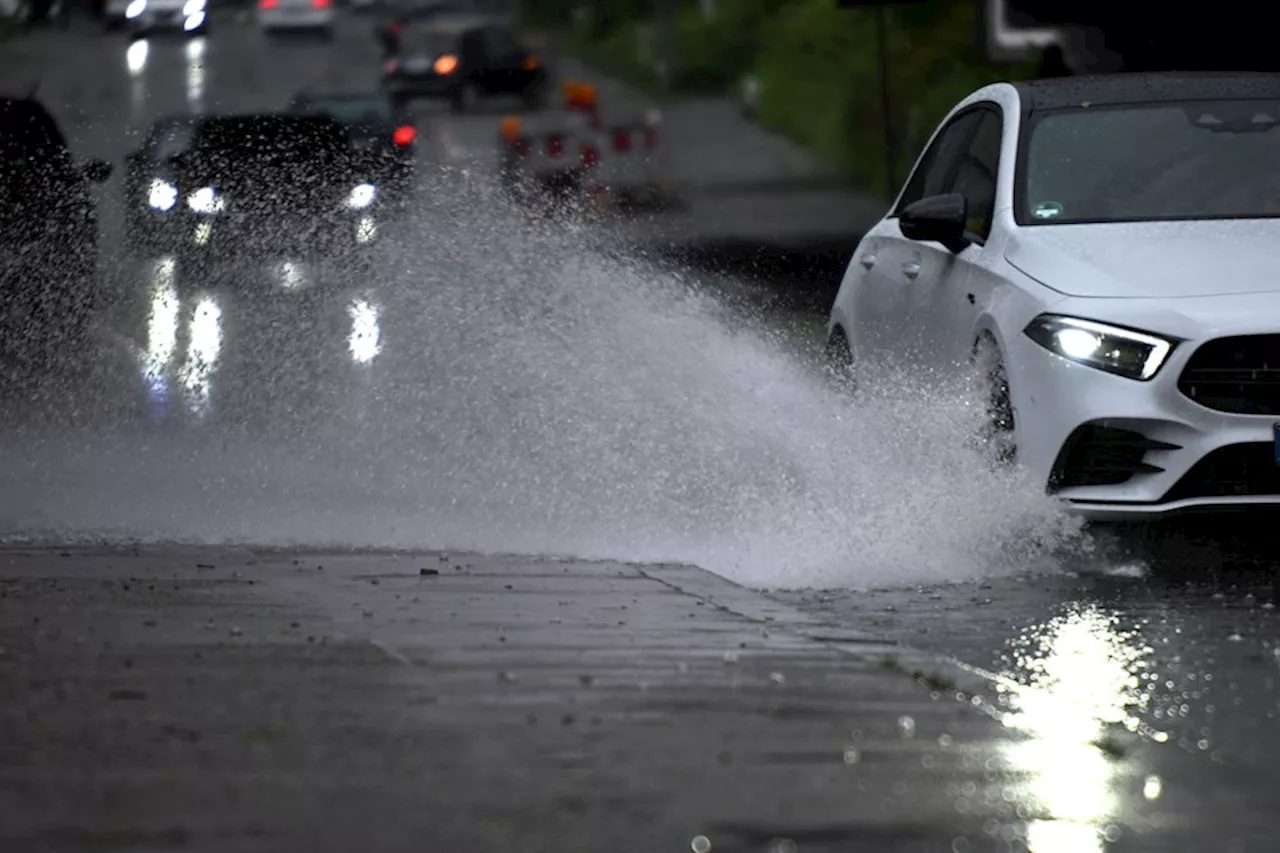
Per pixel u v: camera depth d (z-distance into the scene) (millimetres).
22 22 183000
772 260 67250
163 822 10836
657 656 15383
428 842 10625
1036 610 18891
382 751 12383
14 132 44531
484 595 18141
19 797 11266
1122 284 21391
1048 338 21266
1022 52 54062
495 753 12398
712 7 142250
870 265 26906
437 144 82750
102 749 12312
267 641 15703
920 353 24266
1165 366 20750
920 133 88125
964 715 13680
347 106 90438
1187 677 16031
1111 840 11102
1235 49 51406
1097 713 14656
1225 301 20953
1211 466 20781
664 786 11766
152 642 15617
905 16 95812
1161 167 23547
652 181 86250
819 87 113062
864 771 12250
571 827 10922
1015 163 23812
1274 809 11852
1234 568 20938
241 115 50312
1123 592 19781
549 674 14672
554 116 103250
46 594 17812
